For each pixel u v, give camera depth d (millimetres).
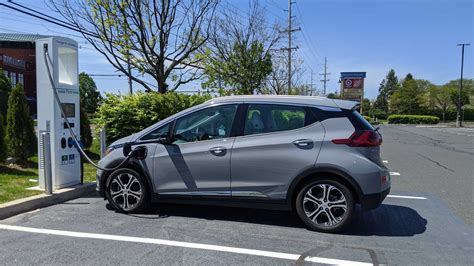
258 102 5781
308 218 5469
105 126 11797
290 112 5645
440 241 5227
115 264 4324
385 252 4797
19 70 65875
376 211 6680
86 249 4730
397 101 87688
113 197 6258
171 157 5918
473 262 4531
